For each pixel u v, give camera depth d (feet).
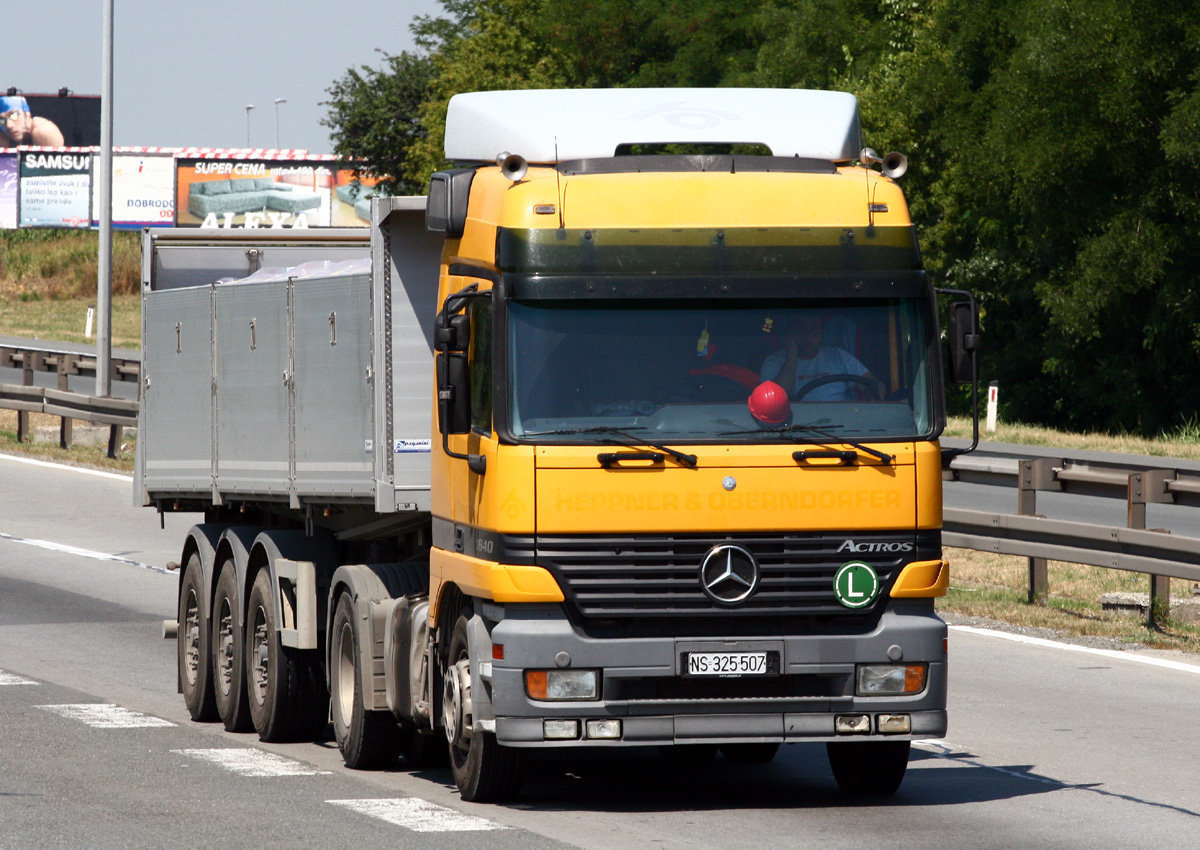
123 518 230.27
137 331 635.25
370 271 98.07
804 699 82.23
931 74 460.14
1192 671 129.80
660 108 92.48
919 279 84.69
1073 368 494.18
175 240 136.87
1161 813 85.66
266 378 113.70
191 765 98.84
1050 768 97.91
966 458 170.71
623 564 80.84
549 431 81.10
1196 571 139.03
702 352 82.69
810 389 83.20
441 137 634.84
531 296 81.82
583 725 81.05
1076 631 147.13
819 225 84.43
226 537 118.83
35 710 115.75
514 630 81.05
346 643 101.55
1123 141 419.95
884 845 78.02
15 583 179.11
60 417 322.75
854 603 82.23
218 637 117.39
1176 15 407.85
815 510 81.92
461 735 87.30
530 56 631.15
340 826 81.25
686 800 90.43
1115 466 156.97
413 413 96.53
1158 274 444.14
